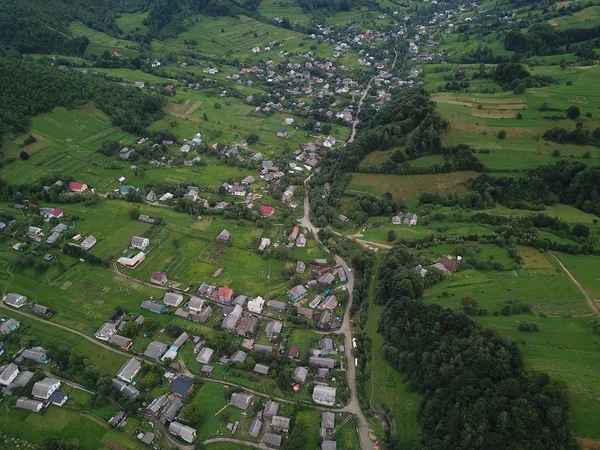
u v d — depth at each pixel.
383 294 145.38
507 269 146.75
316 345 133.12
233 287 154.50
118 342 131.12
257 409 114.69
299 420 112.94
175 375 123.50
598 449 92.50
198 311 142.62
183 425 110.12
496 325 122.69
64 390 119.44
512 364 107.00
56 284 152.62
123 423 111.62
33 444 107.81
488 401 100.12
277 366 125.00
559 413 94.50
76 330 136.75
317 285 154.50
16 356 127.31
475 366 107.56
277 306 144.88
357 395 119.06
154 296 149.38
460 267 150.38
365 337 134.00
